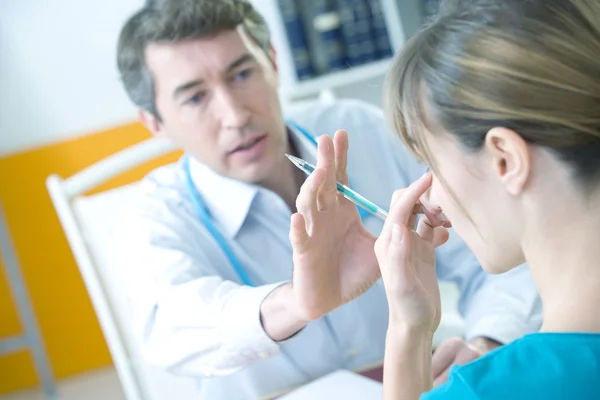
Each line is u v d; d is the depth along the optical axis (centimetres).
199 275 135
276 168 142
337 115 162
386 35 253
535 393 59
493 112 62
